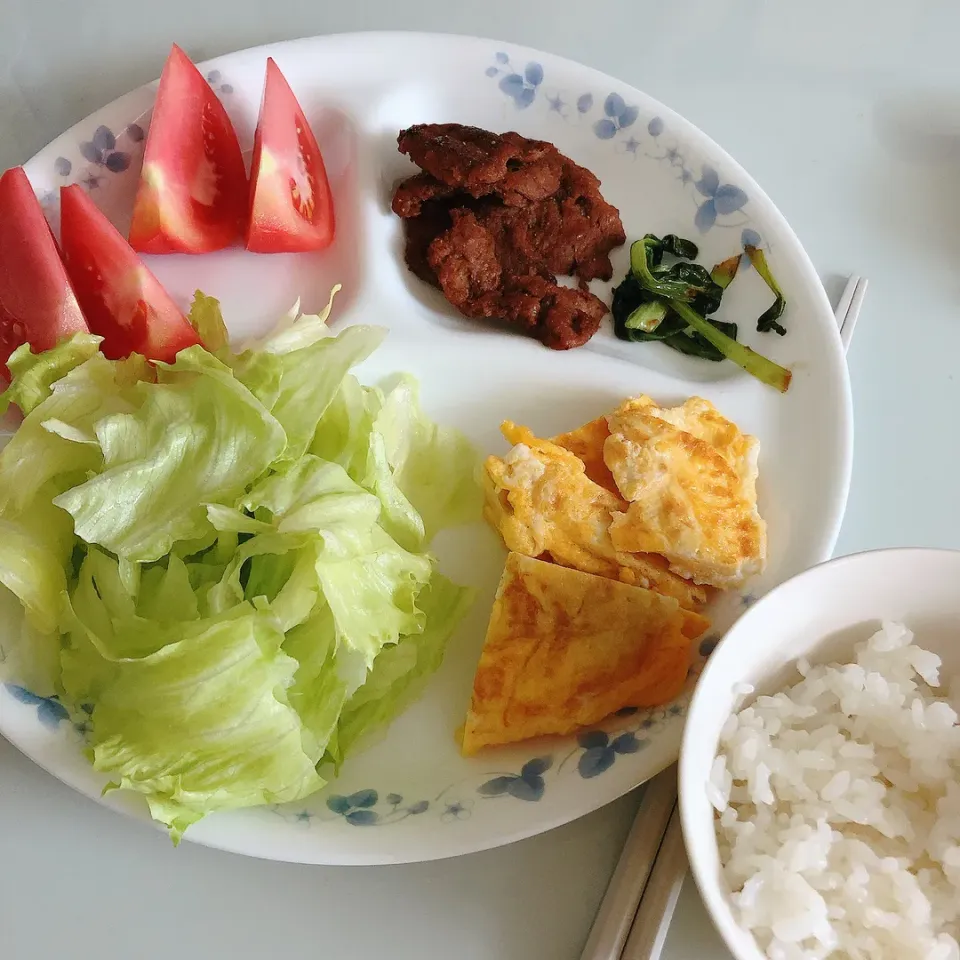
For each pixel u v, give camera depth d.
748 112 0.58
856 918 0.43
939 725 0.44
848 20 0.60
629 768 0.46
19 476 0.47
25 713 0.46
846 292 0.54
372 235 0.53
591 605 0.49
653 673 0.48
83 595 0.47
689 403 0.51
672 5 0.60
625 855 0.46
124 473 0.46
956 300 0.55
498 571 0.51
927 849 0.44
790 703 0.45
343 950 0.45
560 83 0.55
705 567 0.49
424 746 0.48
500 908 0.46
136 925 0.45
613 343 0.54
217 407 0.47
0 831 0.46
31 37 0.57
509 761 0.48
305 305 0.54
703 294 0.53
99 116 0.53
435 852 0.45
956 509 0.52
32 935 0.45
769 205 0.53
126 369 0.48
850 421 0.51
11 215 0.50
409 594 0.48
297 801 0.46
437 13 0.59
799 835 0.43
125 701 0.46
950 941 0.42
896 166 0.57
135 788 0.44
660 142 0.54
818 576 0.44
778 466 0.51
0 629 0.47
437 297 0.54
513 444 0.51
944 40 0.60
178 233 0.52
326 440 0.49
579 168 0.54
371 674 0.48
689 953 0.45
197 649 0.45
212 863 0.46
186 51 0.57
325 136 0.55
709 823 0.43
